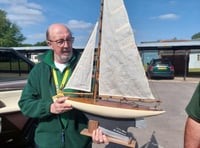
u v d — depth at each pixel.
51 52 2.15
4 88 3.40
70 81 2.02
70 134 2.04
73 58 2.13
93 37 2.04
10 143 3.28
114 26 2.07
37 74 2.10
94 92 2.08
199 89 1.45
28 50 20.45
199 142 1.48
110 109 1.84
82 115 2.07
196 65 36.69
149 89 2.10
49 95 2.02
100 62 2.08
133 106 1.96
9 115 2.93
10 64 3.75
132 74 2.10
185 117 6.44
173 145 4.41
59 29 2.03
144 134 4.97
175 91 11.58
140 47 19.12
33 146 3.25
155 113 1.88
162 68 17.16
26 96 2.10
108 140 1.81
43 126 2.05
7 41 49.88
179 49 20.36
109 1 2.05
